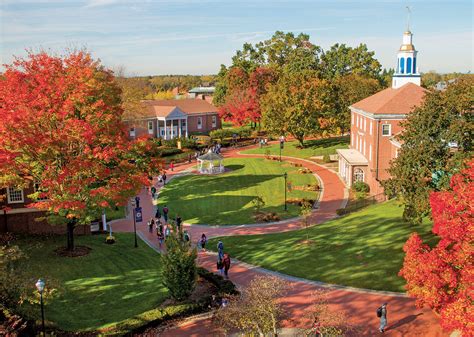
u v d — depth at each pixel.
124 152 37.03
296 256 36.84
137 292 30.27
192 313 27.89
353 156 63.00
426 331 24.67
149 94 171.75
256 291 24.08
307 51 132.25
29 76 34.41
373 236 38.94
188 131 109.56
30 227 41.06
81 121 31.89
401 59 63.91
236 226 47.28
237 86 120.69
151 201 57.50
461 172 26.45
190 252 29.56
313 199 56.66
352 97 92.50
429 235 36.59
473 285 19.23
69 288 30.16
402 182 32.69
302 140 89.56
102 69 58.03
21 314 24.59
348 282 31.23
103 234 43.69
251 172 72.25
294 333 24.75
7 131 30.64
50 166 33.38
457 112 32.22
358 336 24.42
